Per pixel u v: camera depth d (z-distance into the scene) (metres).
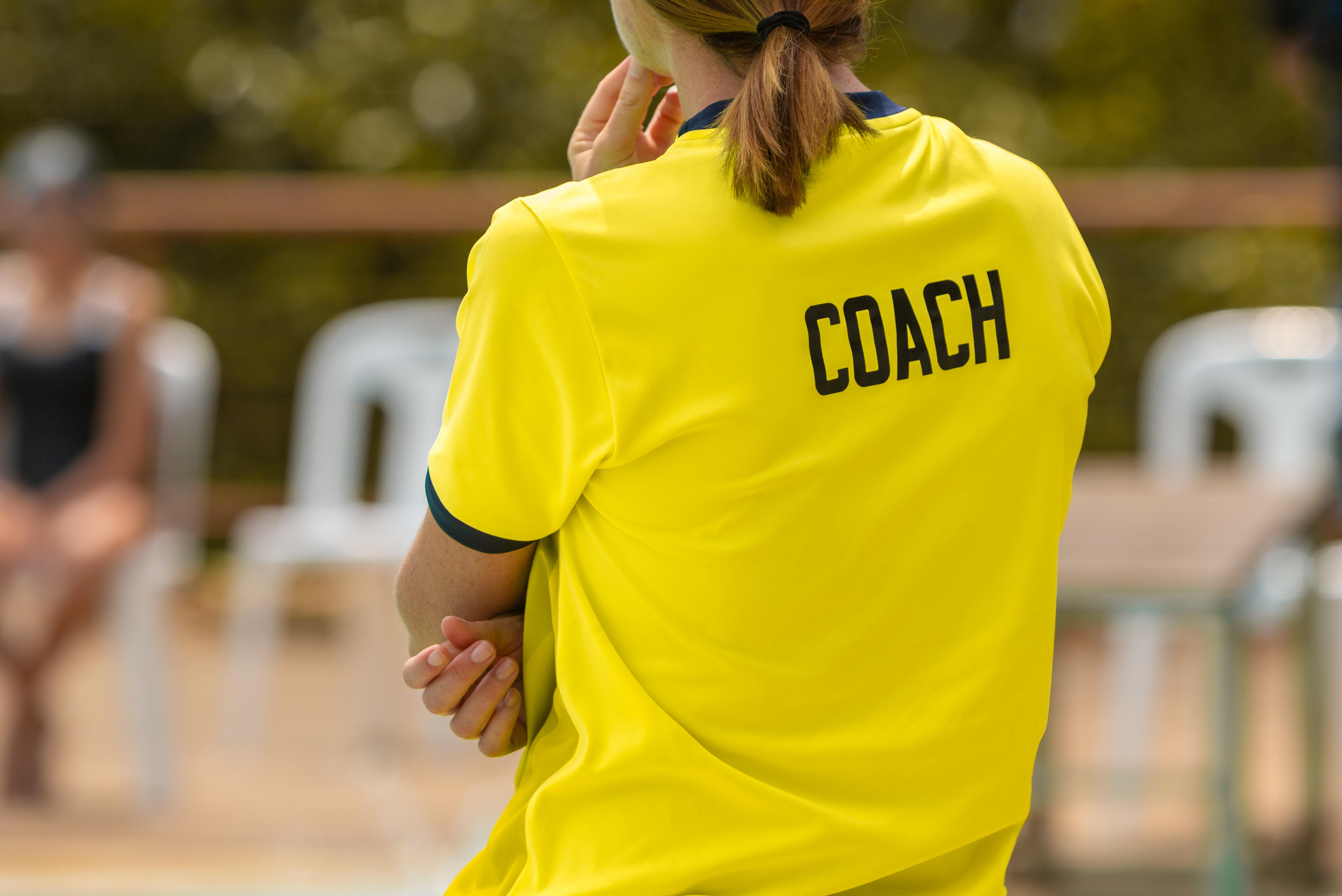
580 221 3.72
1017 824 4.13
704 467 3.72
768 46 3.78
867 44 4.20
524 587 4.29
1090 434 23.02
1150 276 23.50
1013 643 3.95
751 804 3.78
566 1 26.23
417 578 4.23
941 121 4.16
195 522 18.19
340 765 14.02
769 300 3.68
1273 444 14.59
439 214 15.52
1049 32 27.00
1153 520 9.14
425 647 4.42
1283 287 23.31
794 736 3.83
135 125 26.69
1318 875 10.23
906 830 3.86
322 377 15.12
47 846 11.24
